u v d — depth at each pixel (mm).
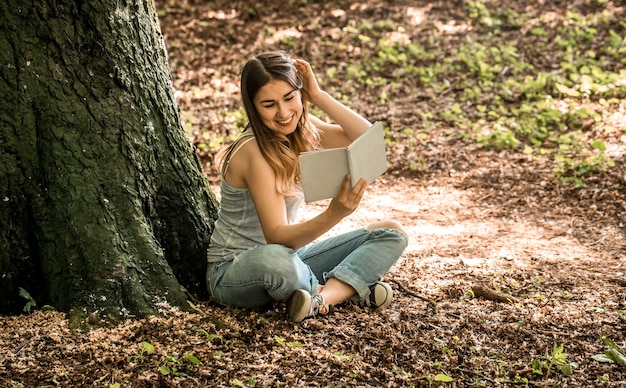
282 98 3387
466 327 3615
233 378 3057
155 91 3812
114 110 3633
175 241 3822
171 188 3830
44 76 3537
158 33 3936
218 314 3590
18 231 3572
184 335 3350
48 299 3566
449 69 9320
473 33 10383
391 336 3447
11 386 2963
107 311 3438
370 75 9422
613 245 5188
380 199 6410
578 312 3850
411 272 4461
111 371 3066
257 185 3451
